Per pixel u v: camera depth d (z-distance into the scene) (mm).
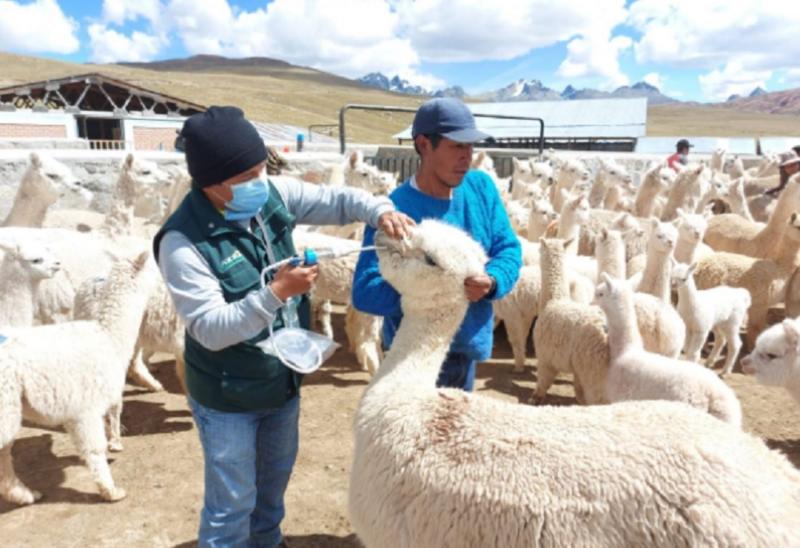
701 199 12320
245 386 2635
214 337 2338
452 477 2287
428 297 2719
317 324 7930
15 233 6293
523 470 2217
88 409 4074
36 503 4113
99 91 28750
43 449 4840
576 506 2117
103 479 4113
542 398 5750
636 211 10805
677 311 6422
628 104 32469
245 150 2357
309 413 5566
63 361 3951
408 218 2762
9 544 3697
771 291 7477
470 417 2447
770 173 16797
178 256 2395
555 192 11992
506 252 3174
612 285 4668
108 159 9445
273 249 2678
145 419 5391
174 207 8336
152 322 5223
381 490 2465
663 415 2406
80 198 9289
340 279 6285
